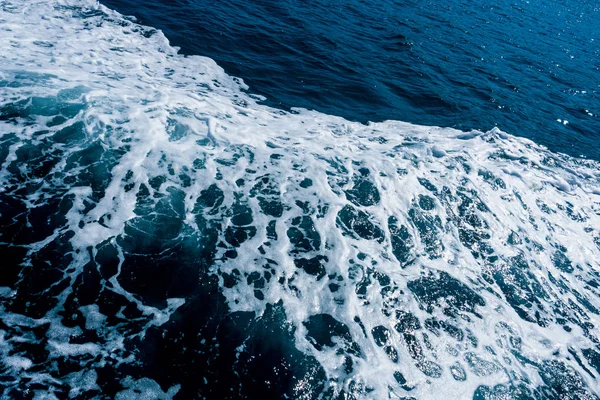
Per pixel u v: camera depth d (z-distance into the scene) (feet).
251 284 15.83
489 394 14.12
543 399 14.48
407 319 16.02
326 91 34.50
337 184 21.70
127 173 18.66
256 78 33.55
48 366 12.00
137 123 21.52
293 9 49.24
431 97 37.17
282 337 14.38
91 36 31.58
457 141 29.96
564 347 16.62
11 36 27.71
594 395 15.06
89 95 22.43
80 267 14.78
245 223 18.25
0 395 11.07
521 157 29.45
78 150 19.02
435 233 20.52
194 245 16.71
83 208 16.72
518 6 84.02
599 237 23.21
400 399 13.32
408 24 54.44
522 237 21.74
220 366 13.15
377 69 40.11
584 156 32.35
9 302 13.24
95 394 11.71
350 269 17.37
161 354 13.05
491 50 52.54
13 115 19.79
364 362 14.17
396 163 24.45
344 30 47.34
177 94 25.96
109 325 13.42
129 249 15.81
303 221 19.02
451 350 15.29
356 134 28.43
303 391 13.01
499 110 37.47
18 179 17.10
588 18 89.81
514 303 18.06
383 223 20.11
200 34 37.52
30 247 14.88
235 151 22.17
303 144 24.67
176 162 20.07
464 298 17.54
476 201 23.11
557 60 54.65
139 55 31.32
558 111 39.93
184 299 14.75
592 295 19.58
